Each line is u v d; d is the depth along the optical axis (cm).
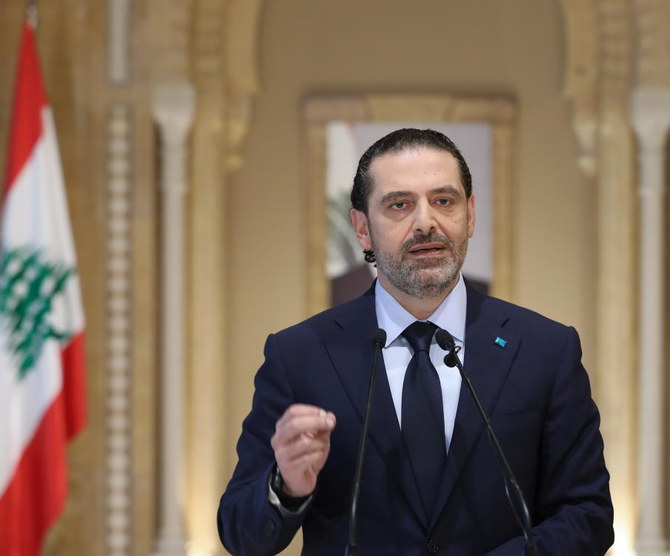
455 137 2016
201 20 1984
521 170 2030
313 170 2009
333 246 2011
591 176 2025
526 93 2038
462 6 2041
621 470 1964
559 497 682
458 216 679
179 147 1948
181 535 1919
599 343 1988
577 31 2011
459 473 659
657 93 1966
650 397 1959
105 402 1920
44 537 1736
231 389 2011
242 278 2017
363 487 662
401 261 672
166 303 1945
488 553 639
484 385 684
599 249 1997
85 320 1922
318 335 718
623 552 1944
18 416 1719
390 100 2014
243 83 2012
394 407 680
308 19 2039
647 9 1975
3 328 1731
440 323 704
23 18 1920
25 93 1780
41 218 1762
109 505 1916
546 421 692
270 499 632
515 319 721
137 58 1944
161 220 1959
